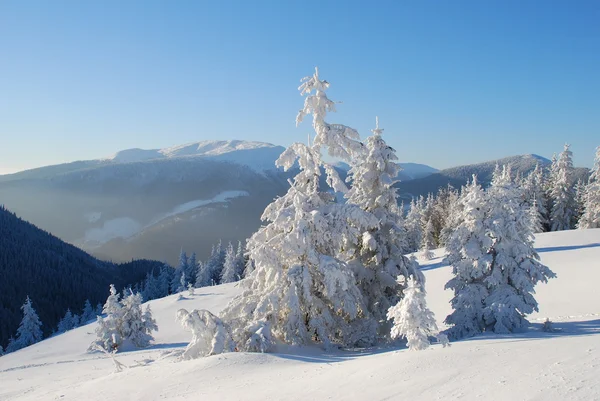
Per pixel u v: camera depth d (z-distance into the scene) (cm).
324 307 1666
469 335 1486
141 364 1755
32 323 6581
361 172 1897
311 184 1773
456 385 678
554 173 6162
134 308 3306
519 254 1502
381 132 1862
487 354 859
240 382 991
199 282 8969
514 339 1140
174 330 3756
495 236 1516
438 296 2912
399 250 1845
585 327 1366
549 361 726
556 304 2025
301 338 1559
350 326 1720
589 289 2141
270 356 1262
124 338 3250
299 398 778
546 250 3531
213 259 9819
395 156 1859
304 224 1605
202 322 1500
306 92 1691
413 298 1030
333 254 1764
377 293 1817
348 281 1658
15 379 2002
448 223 5766
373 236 1825
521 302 1467
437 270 3834
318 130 1697
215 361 1212
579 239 3797
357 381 819
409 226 6706
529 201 5756
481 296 1549
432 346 1146
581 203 5959
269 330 1483
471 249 1560
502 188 1573
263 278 1716
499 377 678
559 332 1299
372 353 1437
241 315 1661
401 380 762
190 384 1039
